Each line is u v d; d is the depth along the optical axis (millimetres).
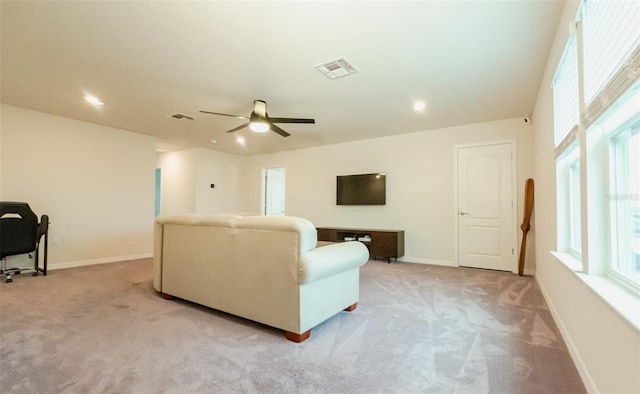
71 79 3119
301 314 2055
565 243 2434
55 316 2496
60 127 4430
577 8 1690
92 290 3295
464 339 2086
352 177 5746
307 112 4117
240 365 1741
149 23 2166
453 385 1554
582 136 1679
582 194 1687
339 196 5898
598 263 1593
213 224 2570
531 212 4094
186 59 2686
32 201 4191
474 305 2807
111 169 4988
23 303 2836
